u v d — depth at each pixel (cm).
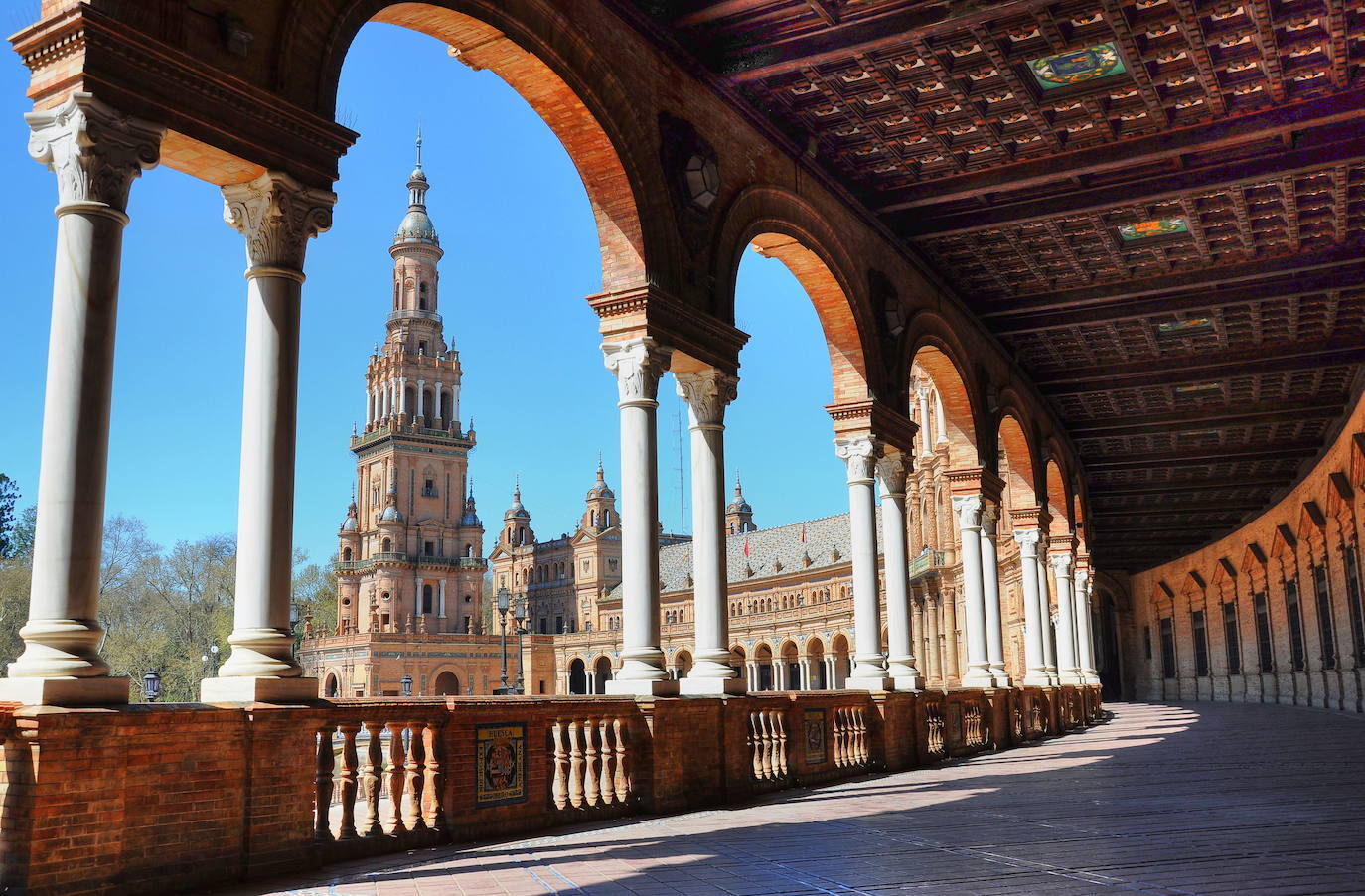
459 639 11531
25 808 612
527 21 1066
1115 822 945
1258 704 4397
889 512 1831
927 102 1473
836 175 1672
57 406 680
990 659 2316
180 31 745
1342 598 3228
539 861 783
